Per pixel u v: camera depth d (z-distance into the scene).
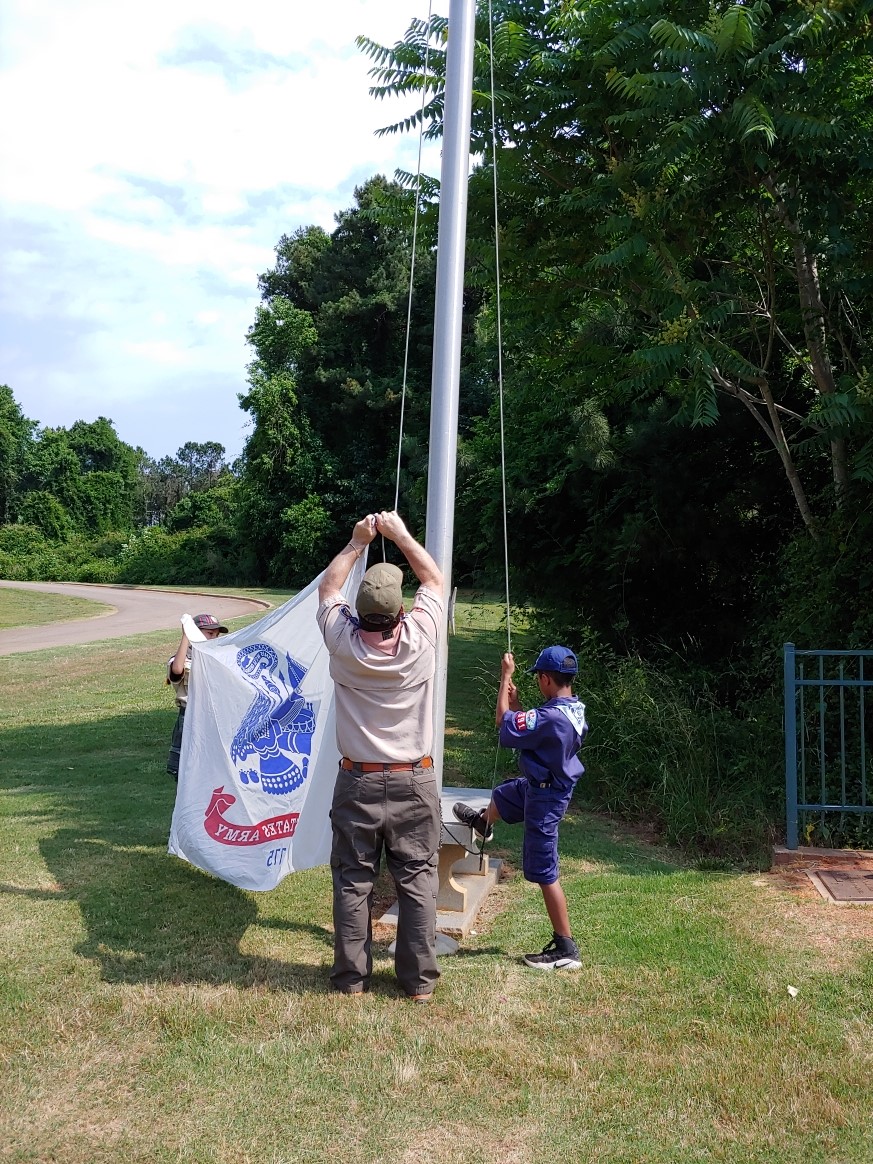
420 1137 3.08
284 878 5.64
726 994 4.08
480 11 7.96
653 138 7.61
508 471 13.20
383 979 4.29
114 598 41.94
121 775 8.68
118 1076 3.41
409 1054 3.57
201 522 63.78
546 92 7.71
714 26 6.85
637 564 11.68
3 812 7.20
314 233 57.34
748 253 9.40
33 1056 3.52
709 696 9.08
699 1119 3.19
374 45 7.73
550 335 9.59
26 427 89.88
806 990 4.11
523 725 4.45
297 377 50.09
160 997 3.99
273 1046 3.62
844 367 8.87
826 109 7.39
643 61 7.30
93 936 4.68
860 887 5.39
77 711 12.85
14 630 28.27
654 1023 3.84
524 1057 3.56
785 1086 3.36
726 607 11.95
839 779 6.95
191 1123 3.14
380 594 4.06
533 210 8.57
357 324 49.03
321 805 5.24
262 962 4.42
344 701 4.16
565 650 4.63
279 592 43.88
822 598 7.59
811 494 10.02
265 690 5.39
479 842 5.58
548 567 13.06
